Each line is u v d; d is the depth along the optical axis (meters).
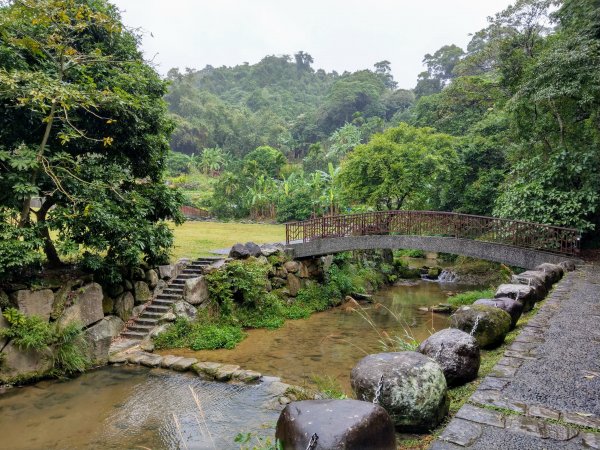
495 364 3.58
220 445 4.46
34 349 6.27
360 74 70.19
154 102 8.40
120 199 7.61
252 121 67.50
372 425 2.04
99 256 7.52
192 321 8.80
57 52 6.57
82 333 6.89
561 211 9.41
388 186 14.80
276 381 6.37
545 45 12.00
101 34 7.70
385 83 85.75
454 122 22.64
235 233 18.25
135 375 6.61
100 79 7.46
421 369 2.87
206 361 7.38
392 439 2.14
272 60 99.31
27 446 4.50
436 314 11.01
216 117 65.06
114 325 8.17
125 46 8.07
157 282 9.54
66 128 6.59
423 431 2.76
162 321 8.51
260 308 10.17
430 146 15.73
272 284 11.28
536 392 2.98
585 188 9.66
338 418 2.04
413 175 14.76
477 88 20.70
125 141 7.76
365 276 14.69
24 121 6.63
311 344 8.48
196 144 60.28
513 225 9.98
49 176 6.57
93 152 7.73
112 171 7.39
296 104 85.25
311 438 1.93
